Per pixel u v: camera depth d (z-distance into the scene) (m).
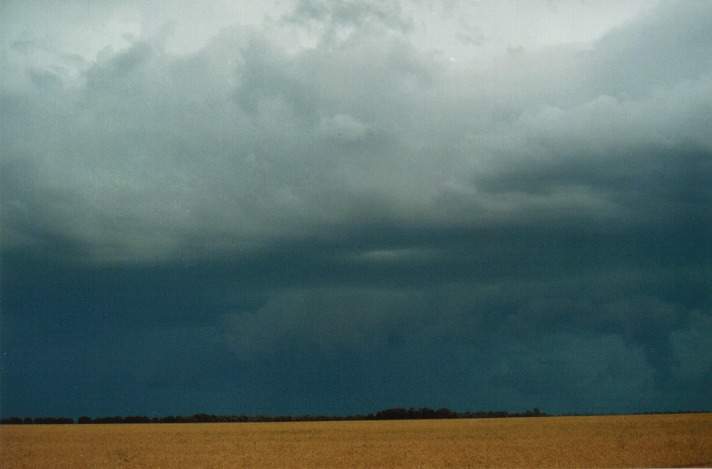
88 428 96.75
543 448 48.75
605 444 49.84
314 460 45.22
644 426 70.69
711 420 79.62
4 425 119.44
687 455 42.38
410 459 44.59
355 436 68.69
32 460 47.78
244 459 46.78
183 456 49.28
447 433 70.75
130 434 77.38
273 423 119.19
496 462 42.12
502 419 116.25
